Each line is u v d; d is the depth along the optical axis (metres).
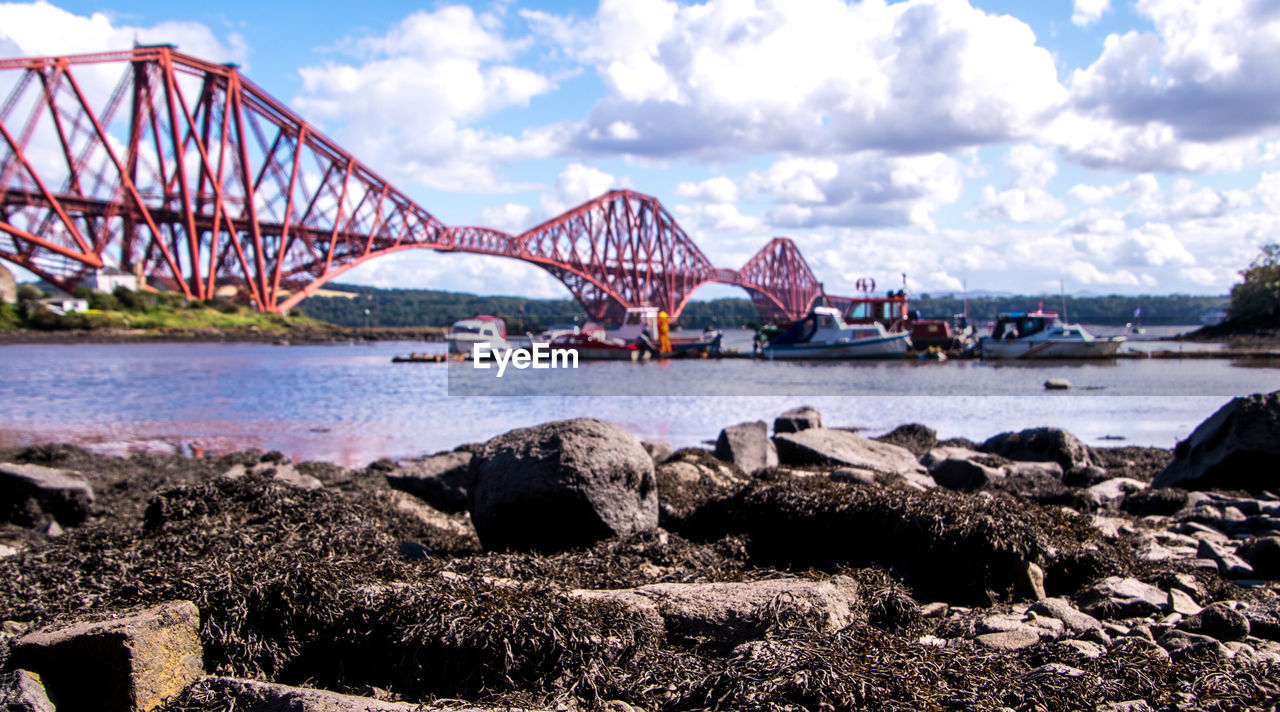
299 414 31.08
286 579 4.95
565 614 4.65
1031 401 33.50
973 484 12.84
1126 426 25.02
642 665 4.53
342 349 108.88
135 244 117.12
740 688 3.81
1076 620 5.68
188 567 5.42
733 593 5.29
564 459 8.38
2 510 10.79
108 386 46.34
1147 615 6.05
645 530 8.38
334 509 8.42
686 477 11.84
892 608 5.72
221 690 3.95
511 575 6.34
